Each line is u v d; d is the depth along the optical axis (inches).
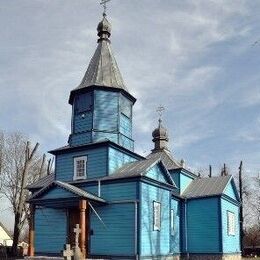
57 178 1043.3
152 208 927.7
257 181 2347.4
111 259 874.1
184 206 1213.1
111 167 970.7
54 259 854.5
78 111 1069.8
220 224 1146.7
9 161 1734.7
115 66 1139.3
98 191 933.8
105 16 1206.3
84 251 805.2
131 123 1113.4
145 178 906.7
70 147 1026.7
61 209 992.9
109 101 1058.1
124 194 902.4
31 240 907.4
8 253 1416.1
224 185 1218.0
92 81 1083.9
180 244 1182.9
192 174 1327.5
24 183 1464.1
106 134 1028.5
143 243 869.2
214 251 1136.8
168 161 1326.3
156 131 1486.2
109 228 899.4
